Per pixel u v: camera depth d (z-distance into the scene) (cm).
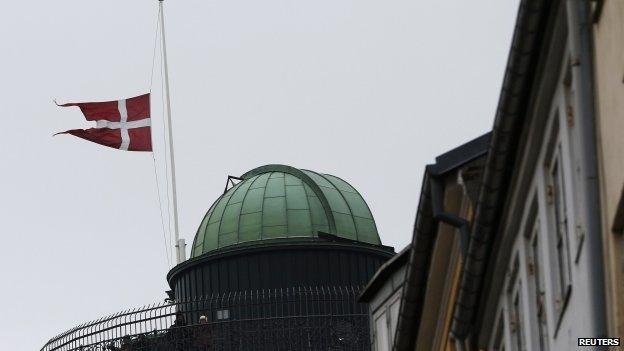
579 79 4134
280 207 13012
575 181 4425
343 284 12656
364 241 13050
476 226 5475
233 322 11175
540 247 4997
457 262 6344
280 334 11106
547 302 4869
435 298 6800
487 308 5916
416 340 7138
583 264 4234
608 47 3994
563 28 4331
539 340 5150
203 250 13088
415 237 6456
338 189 13325
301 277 12619
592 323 4047
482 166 5906
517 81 4697
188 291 12888
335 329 11006
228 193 13425
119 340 11075
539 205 4931
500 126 4941
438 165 6006
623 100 3881
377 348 8938
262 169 13550
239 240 12888
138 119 12938
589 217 4081
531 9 4403
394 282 8550
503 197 5288
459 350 6238
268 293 12169
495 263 5625
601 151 4075
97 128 12888
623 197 3909
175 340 11106
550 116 4669
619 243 3988
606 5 3988
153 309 11112
